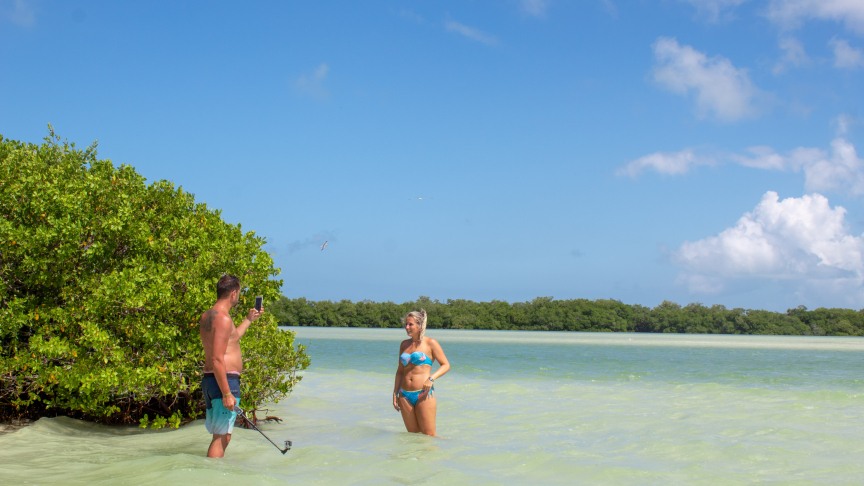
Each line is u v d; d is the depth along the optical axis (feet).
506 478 17.25
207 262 25.36
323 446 21.57
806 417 31.04
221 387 16.70
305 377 52.39
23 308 22.62
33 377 22.62
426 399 23.63
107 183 25.11
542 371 62.49
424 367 23.97
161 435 23.35
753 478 17.93
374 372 58.23
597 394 41.39
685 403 36.68
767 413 32.42
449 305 324.19
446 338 180.45
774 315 308.60
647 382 51.16
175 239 26.71
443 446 21.94
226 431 17.66
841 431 26.81
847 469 19.33
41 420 24.44
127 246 25.94
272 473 16.57
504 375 57.00
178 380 23.76
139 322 23.16
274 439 23.56
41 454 18.78
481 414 31.60
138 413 26.71
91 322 22.57
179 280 24.48
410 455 20.04
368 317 292.20
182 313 24.31
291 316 293.64
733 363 81.82
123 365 22.36
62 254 22.86
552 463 19.39
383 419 30.01
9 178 23.71
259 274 27.61
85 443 21.18
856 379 56.03
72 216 23.36
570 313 310.04
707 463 20.13
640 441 24.14
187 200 28.84
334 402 36.45
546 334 251.80
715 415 31.58
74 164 27.25
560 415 31.32
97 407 23.65
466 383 48.37
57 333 23.36
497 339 177.17
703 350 124.98
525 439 24.35
